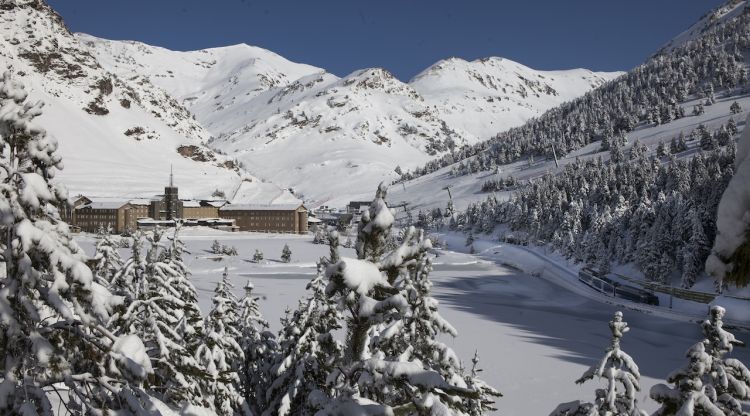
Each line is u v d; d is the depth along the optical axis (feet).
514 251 465.88
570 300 284.20
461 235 596.29
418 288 36.94
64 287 21.52
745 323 201.16
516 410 112.27
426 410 17.42
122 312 40.24
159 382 34.24
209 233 604.08
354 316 19.26
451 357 35.96
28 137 22.31
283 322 82.33
